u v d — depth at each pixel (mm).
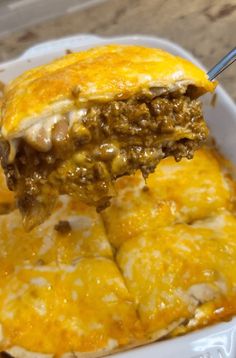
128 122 214
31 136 206
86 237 286
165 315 257
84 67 217
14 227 286
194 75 226
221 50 422
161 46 356
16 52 436
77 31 448
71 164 212
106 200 234
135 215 291
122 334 254
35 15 454
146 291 263
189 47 427
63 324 254
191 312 258
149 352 234
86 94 207
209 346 233
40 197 218
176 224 289
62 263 276
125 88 211
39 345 251
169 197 298
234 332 237
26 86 219
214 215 295
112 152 213
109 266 273
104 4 461
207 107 326
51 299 260
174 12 455
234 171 319
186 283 261
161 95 221
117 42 360
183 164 312
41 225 286
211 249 268
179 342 235
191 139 228
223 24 441
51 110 207
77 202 295
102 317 256
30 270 271
